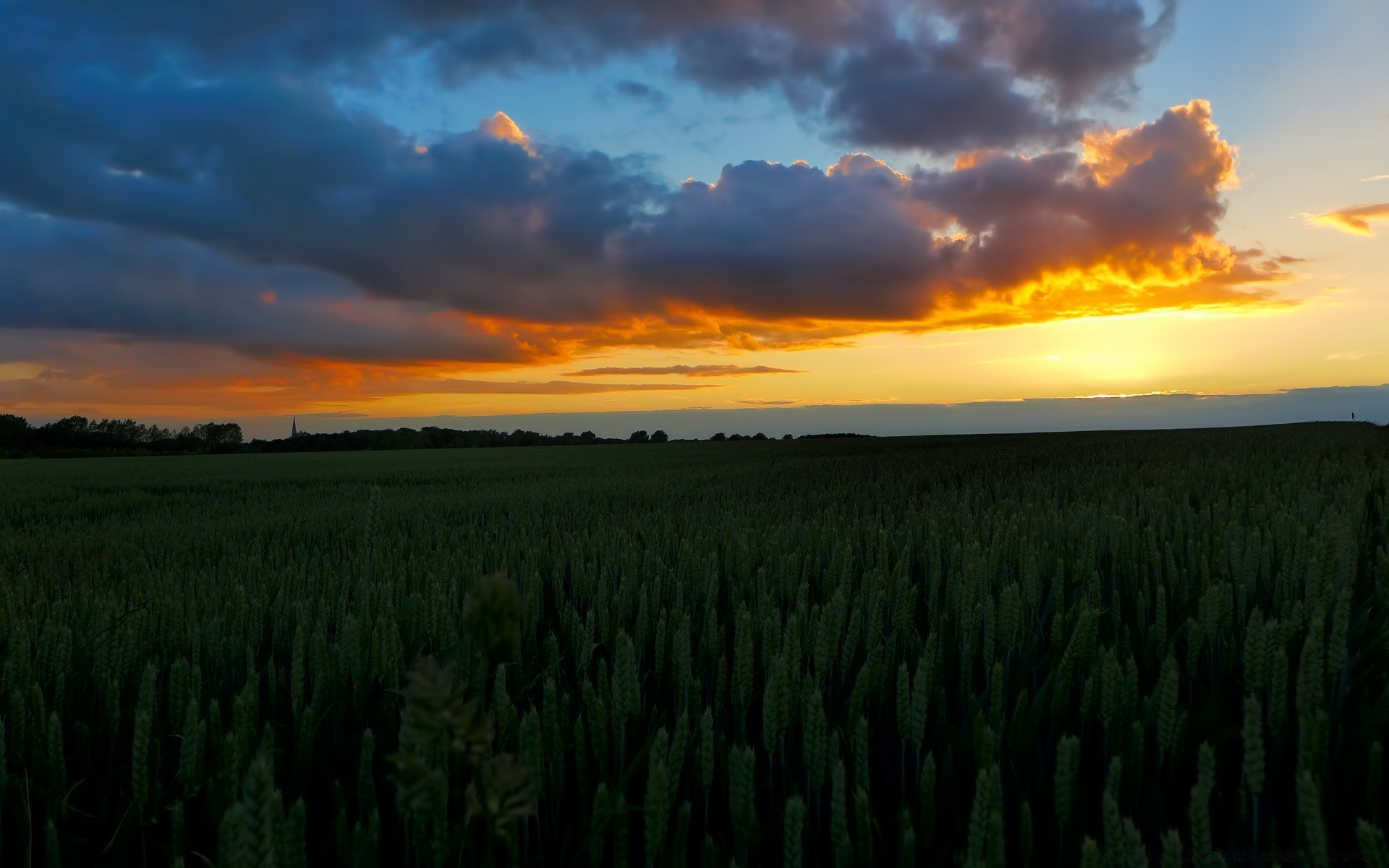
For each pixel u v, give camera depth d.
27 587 4.01
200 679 2.16
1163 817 1.73
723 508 8.66
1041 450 21.73
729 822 1.93
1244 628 2.71
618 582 3.98
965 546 3.76
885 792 2.02
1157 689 1.94
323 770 2.09
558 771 1.76
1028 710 2.17
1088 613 2.25
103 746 2.22
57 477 22.55
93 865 1.78
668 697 2.53
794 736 2.13
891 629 3.13
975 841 1.28
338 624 3.10
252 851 0.96
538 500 11.13
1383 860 1.16
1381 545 4.08
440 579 3.81
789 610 3.43
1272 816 1.80
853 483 11.99
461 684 0.80
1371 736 1.87
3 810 1.83
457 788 1.48
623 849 1.50
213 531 8.84
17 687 2.17
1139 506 5.89
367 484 18.12
